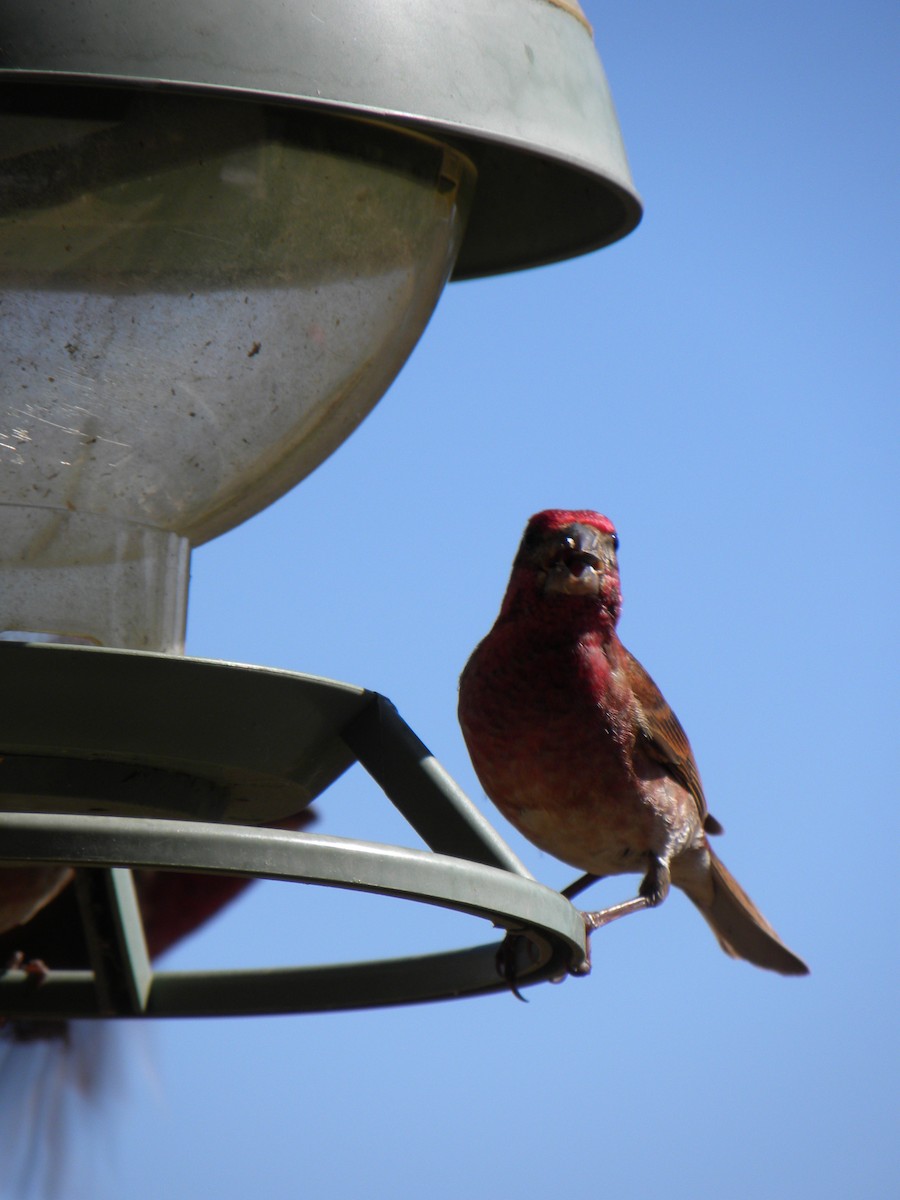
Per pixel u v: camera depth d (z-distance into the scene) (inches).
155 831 199.3
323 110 216.8
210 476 259.8
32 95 230.5
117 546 254.2
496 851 248.8
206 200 240.8
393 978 295.1
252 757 253.0
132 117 235.0
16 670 230.1
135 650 235.6
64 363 245.1
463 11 235.0
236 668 240.1
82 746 242.7
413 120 221.5
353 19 221.1
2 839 197.5
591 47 264.2
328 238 251.1
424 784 257.3
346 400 271.1
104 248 241.3
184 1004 318.7
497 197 306.5
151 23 209.2
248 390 254.7
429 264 271.0
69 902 371.9
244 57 211.9
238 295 248.4
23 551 249.6
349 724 266.2
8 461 247.1
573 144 247.0
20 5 207.2
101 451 249.6
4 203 235.0
